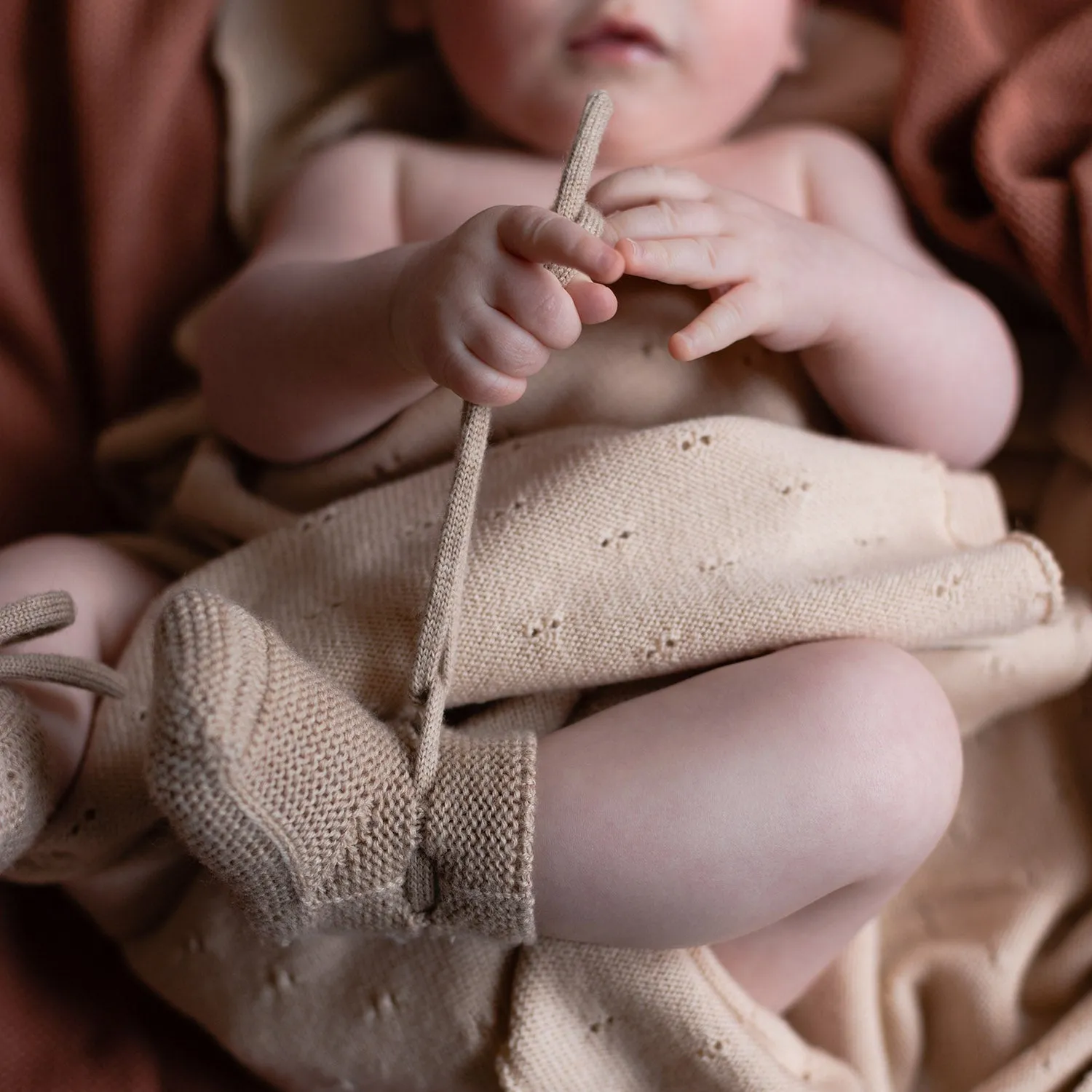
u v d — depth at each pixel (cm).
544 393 57
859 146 64
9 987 56
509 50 60
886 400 58
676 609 52
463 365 49
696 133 62
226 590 54
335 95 68
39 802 49
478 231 49
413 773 47
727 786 49
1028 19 62
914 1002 58
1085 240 58
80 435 65
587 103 49
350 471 58
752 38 61
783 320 54
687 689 51
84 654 54
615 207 54
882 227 62
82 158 62
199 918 54
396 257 54
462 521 48
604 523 53
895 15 68
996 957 58
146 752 45
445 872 48
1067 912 60
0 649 51
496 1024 52
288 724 46
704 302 57
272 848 46
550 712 53
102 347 65
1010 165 61
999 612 53
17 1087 55
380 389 55
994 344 60
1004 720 61
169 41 62
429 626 47
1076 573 61
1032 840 60
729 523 53
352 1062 53
